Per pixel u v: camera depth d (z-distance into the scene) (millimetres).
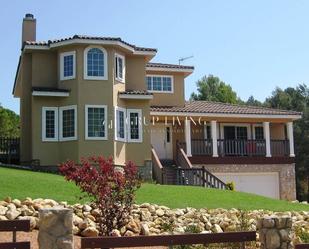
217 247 12406
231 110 34250
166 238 9359
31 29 31031
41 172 24609
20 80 31641
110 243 8953
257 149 34406
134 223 13477
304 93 63938
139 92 28500
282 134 37344
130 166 13484
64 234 8719
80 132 26812
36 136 27078
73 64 27531
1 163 28656
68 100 27469
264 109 36094
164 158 33312
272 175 34375
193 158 32344
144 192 18609
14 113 60406
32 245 11102
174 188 20891
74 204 14617
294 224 16438
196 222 15031
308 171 55281
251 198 20844
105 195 12758
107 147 27062
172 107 33812
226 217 16156
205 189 21844
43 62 28531
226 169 33094
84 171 12898
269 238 10219
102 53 27781
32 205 13781
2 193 15141
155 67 34000
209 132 35000
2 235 11773
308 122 57594
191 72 34906
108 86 27594
